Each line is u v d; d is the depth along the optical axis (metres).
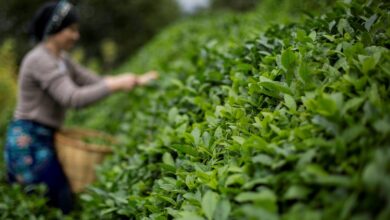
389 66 1.09
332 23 1.55
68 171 2.69
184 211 1.09
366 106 0.96
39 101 2.67
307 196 0.90
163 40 4.96
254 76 1.50
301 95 1.21
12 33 13.06
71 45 2.92
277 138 1.07
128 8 15.16
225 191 1.04
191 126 1.70
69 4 2.78
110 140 2.93
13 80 5.80
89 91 2.65
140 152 2.08
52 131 2.75
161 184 1.44
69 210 2.64
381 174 0.77
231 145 1.22
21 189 2.63
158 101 2.44
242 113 1.35
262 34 1.96
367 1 1.53
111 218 1.80
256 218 0.87
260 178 0.99
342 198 0.83
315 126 1.02
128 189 1.78
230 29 3.14
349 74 1.15
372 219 0.78
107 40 15.28
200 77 1.96
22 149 2.62
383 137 0.88
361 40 1.33
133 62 5.52
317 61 1.33
